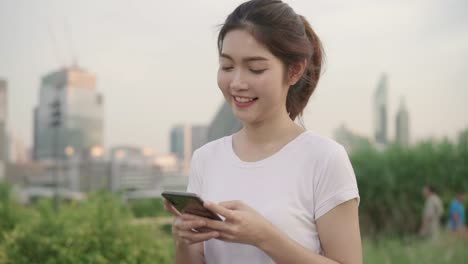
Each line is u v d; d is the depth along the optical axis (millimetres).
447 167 10555
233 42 1580
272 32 1553
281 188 1620
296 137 1680
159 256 4230
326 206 1572
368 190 10000
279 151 1662
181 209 1521
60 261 3787
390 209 9914
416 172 10227
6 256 3777
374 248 7246
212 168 1776
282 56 1581
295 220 1591
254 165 1675
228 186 1697
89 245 3938
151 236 4402
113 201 4723
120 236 4117
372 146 10898
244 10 1595
